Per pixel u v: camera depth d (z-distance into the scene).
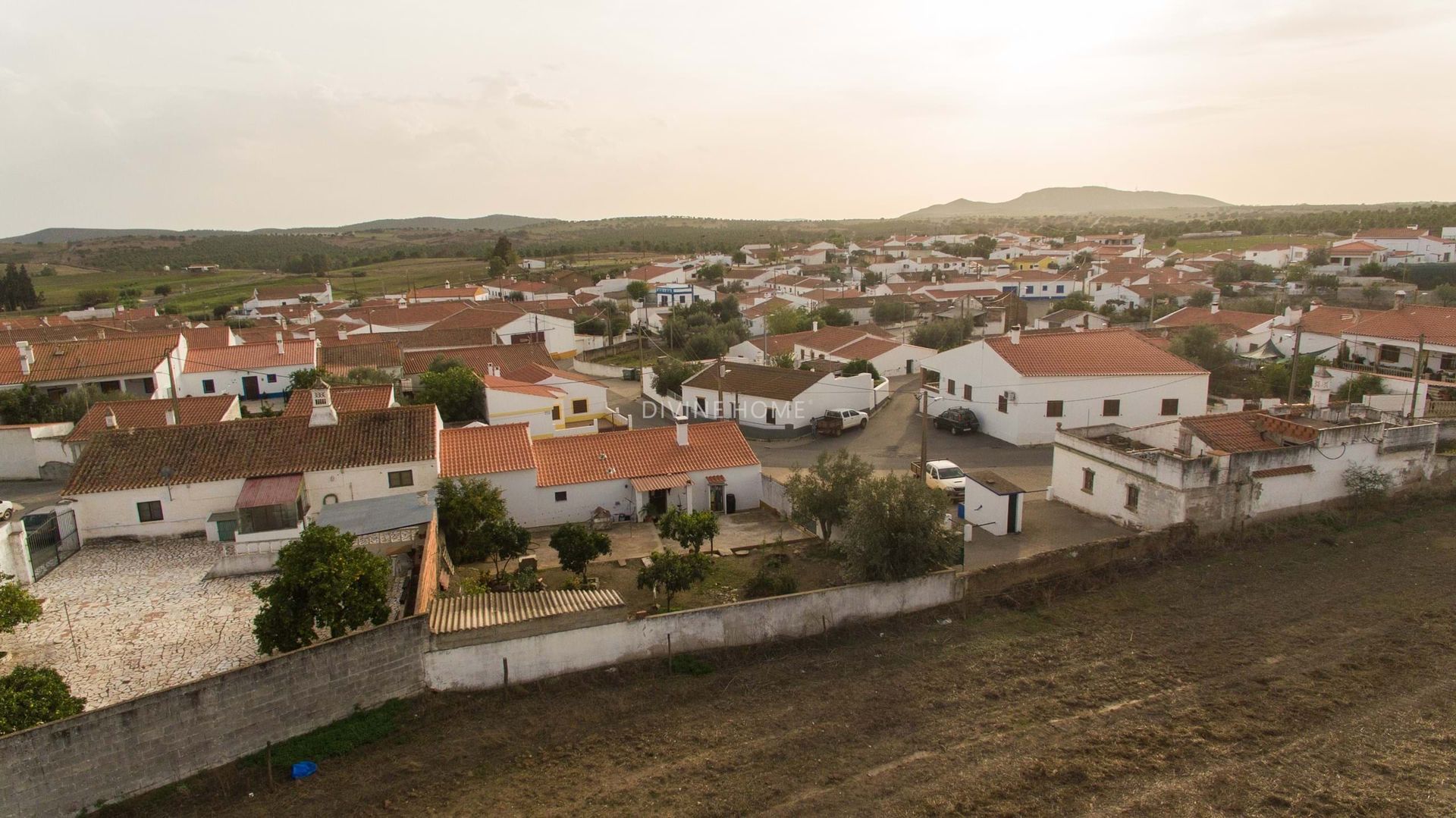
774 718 20.41
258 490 29.75
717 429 38.88
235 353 58.69
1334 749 18.67
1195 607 25.98
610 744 19.44
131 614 24.55
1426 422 35.88
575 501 35.03
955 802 17.06
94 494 29.73
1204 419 33.44
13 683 17.39
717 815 16.88
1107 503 33.03
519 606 22.72
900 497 26.12
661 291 114.62
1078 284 120.50
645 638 22.66
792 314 90.88
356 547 25.89
